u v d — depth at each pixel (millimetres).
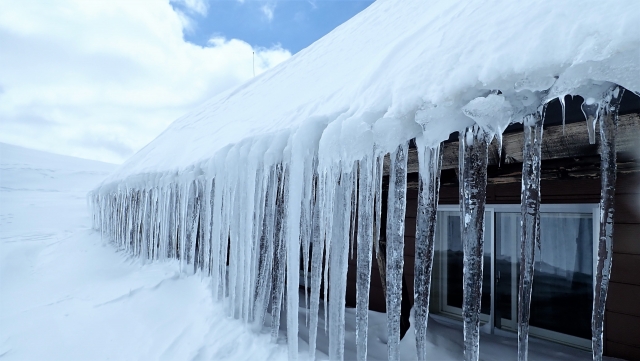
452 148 2182
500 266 3086
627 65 1063
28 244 8016
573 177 2217
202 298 3602
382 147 1807
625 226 2439
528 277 1581
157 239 5105
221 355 2639
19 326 3861
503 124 1396
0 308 4551
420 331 1913
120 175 6539
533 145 1503
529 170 1523
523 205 1564
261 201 2877
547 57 1213
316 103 2717
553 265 2807
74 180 33625
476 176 1628
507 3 1661
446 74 1562
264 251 2939
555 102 1452
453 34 1768
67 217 14602
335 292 2236
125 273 5160
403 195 1914
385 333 3115
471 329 1690
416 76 1721
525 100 1357
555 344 2732
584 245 2633
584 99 1303
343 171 2092
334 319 2238
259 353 2566
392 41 2840
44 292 5012
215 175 3324
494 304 3090
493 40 1493
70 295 4656
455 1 2430
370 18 4730
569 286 2709
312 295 2406
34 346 3389
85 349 3207
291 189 2287
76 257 6492
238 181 3027
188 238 4336
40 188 27984
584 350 2594
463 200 1714
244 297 3006
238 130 3781
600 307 1430
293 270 2332
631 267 2416
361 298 2127
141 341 3164
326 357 2402
